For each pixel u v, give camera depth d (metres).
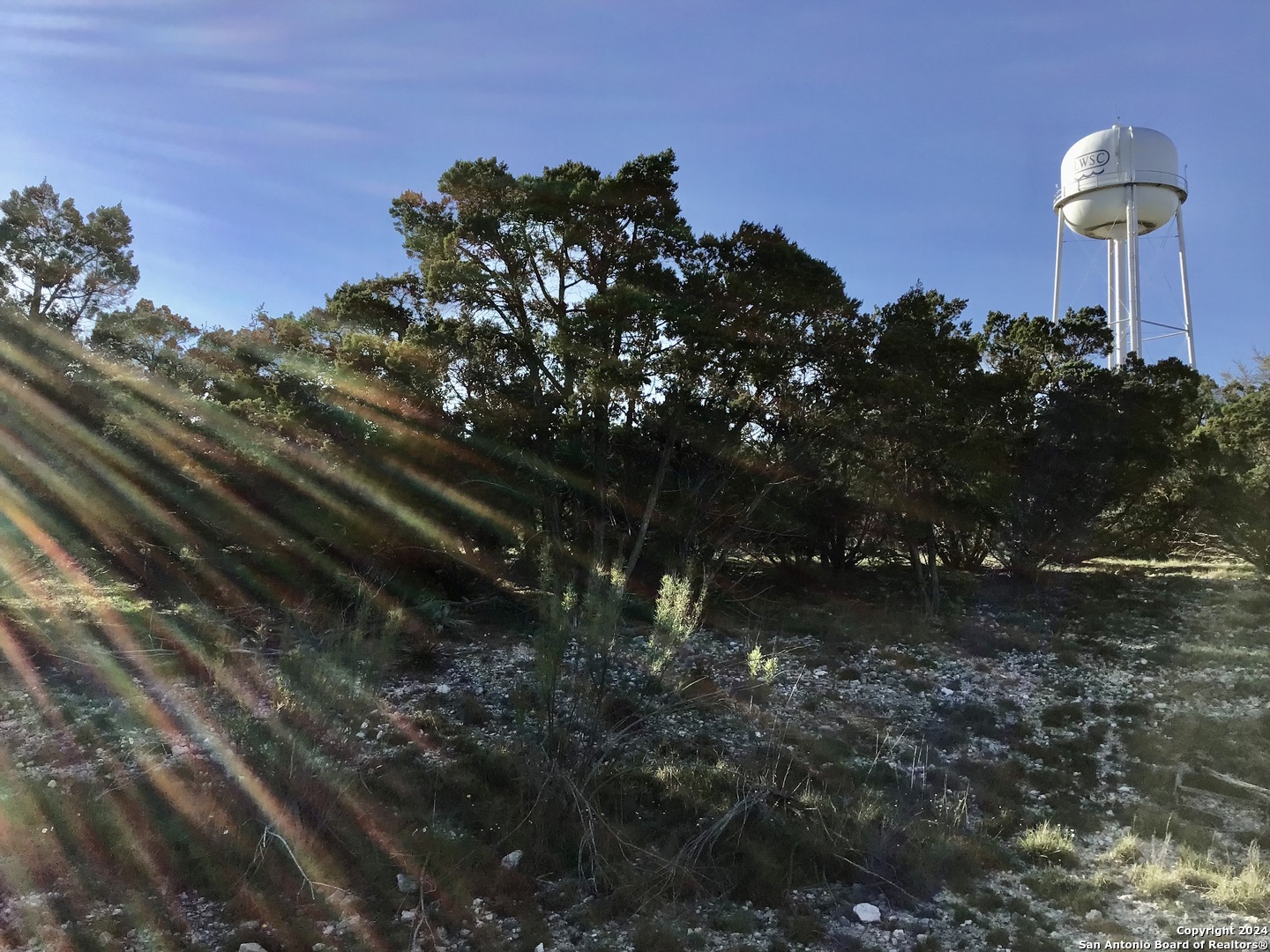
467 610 17.67
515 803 8.86
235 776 8.55
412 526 17.19
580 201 17.67
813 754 10.88
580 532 18.86
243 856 7.54
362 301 21.16
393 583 17.12
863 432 19.59
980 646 17.05
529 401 19.41
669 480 20.11
